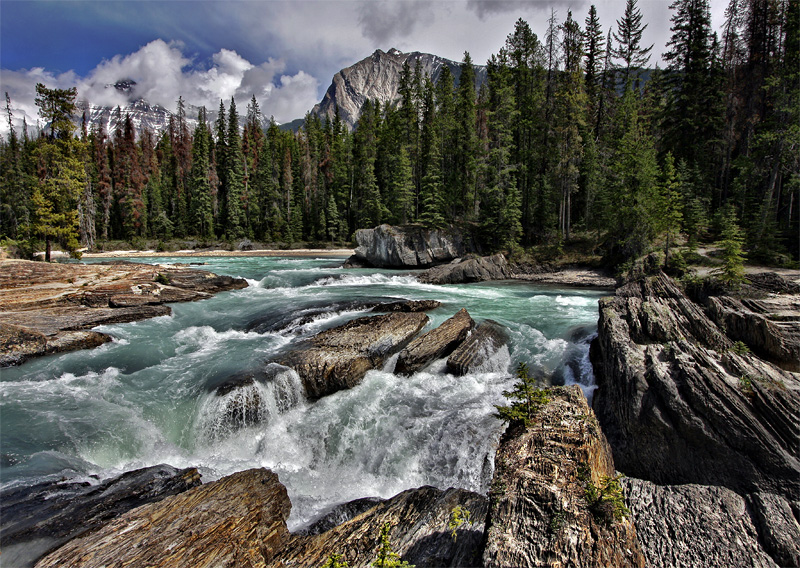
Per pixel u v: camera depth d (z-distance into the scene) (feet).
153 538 15.07
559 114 114.93
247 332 48.01
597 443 18.75
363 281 92.53
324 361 34.63
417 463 25.68
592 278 96.84
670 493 18.89
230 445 28.84
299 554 15.43
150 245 197.36
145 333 47.09
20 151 207.41
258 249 209.26
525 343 42.88
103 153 220.64
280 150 248.52
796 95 85.71
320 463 27.58
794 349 27.37
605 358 31.65
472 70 154.40
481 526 15.85
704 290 43.91
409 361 36.42
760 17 111.75
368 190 195.11
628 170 98.17
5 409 28.86
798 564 14.71
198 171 213.87
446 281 96.48
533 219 127.54
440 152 155.33
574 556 12.09
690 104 114.52
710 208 108.68
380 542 15.37
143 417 28.99
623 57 154.20
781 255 73.31
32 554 14.75
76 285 61.31
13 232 176.24
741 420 20.39
